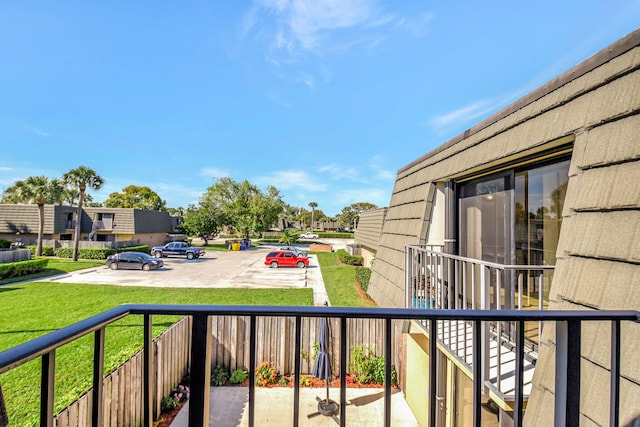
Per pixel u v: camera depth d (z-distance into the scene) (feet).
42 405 2.37
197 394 3.13
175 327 17.95
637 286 4.58
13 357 2.05
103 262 65.16
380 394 18.74
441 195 14.35
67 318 27.71
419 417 15.56
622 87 5.70
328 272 56.54
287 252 63.31
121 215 86.48
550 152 8.45
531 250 10.00
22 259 56.75
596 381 4.79
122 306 3.14
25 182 66.28
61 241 76.07
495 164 10.47
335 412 16.80
